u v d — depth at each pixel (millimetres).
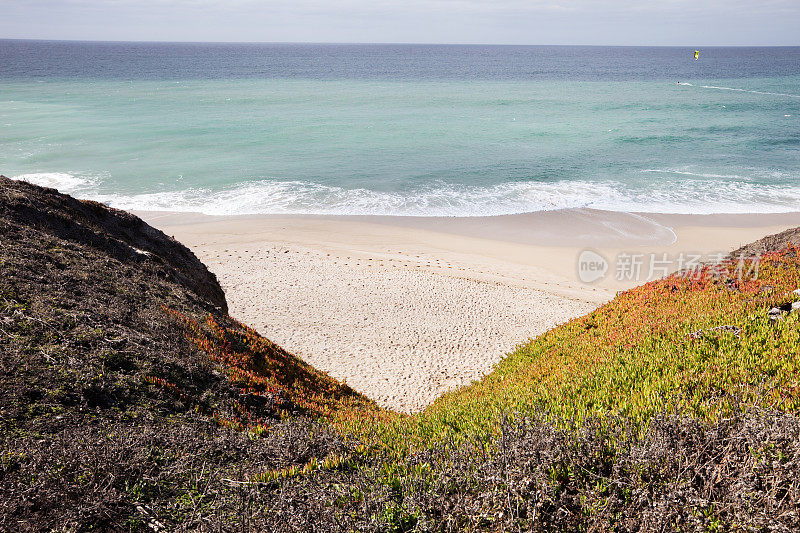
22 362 7730
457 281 27688
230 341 12531
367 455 7281
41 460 5871
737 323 9672
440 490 5672
